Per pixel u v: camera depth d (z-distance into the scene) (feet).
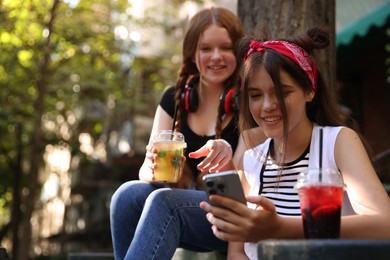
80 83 46.09
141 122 58.39
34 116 44.45
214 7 12.69
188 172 11.71
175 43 51.49
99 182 66.18
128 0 50.19
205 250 10.92
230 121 11.68
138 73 51.08
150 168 10.10
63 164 67.46
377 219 7.53
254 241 7.22
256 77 8.21
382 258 5.72
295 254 5.94
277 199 9.01
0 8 45.11
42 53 45.03
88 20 47.26
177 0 51.70
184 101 12.29
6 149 54.03
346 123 9.50
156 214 9.41
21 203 58.23
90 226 64.18
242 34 12.37
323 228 6.66
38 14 45.50
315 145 8.87
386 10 24.41
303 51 8.68
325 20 13.61
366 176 8.11
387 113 29.12
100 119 52.65
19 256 44.75
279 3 13.55
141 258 9.13
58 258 65.26
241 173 9.87
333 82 13.50
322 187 6.64
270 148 9.41
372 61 29.84
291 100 8.25
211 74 12.16
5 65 45.14
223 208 7.13
